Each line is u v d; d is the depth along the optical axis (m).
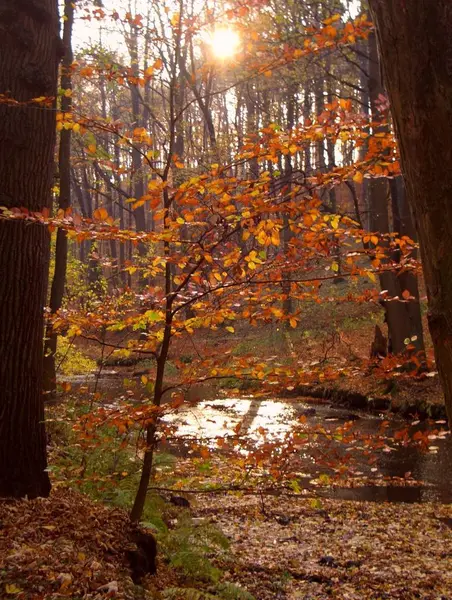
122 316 4.64
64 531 3.90
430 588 5.34
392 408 14.55
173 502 6.75
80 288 13.91
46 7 4.94
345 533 6.93
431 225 1.96
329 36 4.02
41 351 4.88
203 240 4.15
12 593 3.03
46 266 5.02
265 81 18.75
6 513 4.09
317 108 18.28
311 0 14.60
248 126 18.53
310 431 4.38
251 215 3.90
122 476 5.27
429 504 8.24
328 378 4.36
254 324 4.45
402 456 11.13
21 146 4.76
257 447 4.44
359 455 10.99
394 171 3.75
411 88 1.96
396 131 2.08
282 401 16.41
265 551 6.26
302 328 21.28
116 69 4.42
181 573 4.51
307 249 4.10
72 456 5.92
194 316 4.77
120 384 15.41
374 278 4.18
